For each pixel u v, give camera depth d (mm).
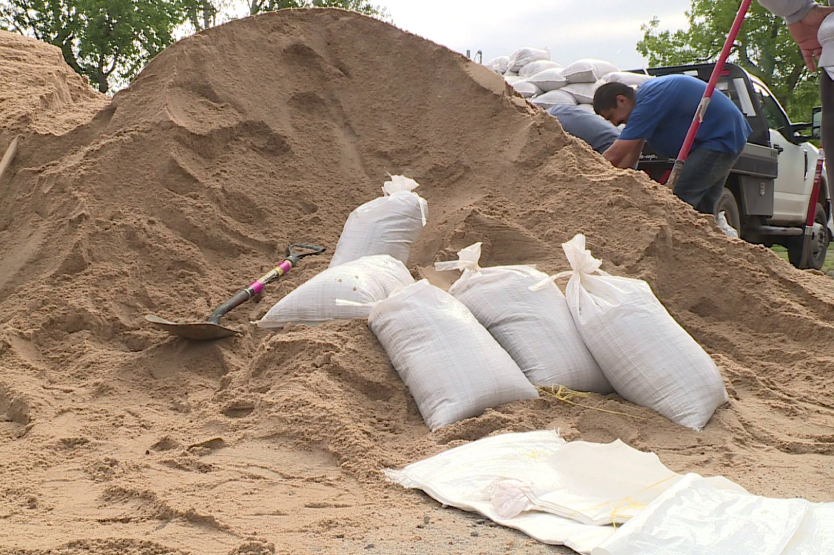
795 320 5625
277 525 2834
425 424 3955
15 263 6027
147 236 6062
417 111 7457
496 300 4496
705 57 33812
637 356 4125
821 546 2398
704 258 6098
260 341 5164
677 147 7918
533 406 3957
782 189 11086
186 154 6656
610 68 10852
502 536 2725
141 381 4812
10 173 6879
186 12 37281
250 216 6570
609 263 5844
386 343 4297
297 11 7922
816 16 4262
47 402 4379
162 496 3080
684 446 3777
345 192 6945
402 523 2850
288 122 7277
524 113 7211
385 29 7910
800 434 3965
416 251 6219
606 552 2381
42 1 34125
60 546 2652
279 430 3762
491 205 6441
